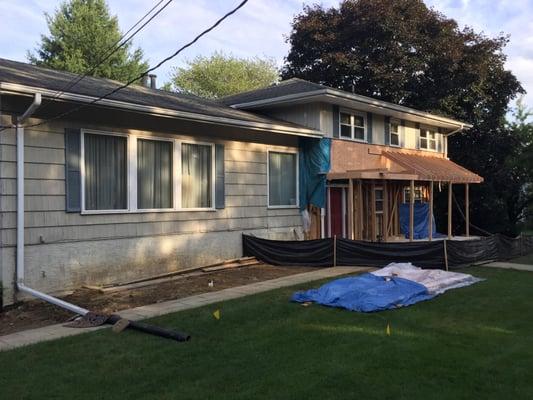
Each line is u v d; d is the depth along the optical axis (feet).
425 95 75.61
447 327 22.39
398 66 75.15
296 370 16.93
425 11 75.61
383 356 18.31
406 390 15.25
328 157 49.16
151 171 35.99
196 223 38.81
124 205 34.42
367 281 29.53
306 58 84.33
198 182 39.17
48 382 16.22
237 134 41.81
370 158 54.90
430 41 74.23
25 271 29.17
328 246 39.40
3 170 28.19
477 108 77.77
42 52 117.70
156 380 16.24
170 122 36.73
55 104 30.17
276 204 46.09
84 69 111.75
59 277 30.76
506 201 84.84
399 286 28.53
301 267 39.70
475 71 73.36
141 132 34.99
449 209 56.29
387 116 57.93
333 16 81.41
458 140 79.82
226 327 22.43
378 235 56.24
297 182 48.08
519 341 20.34
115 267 33.65
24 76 32.14
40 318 25.66
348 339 20.45
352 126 52.85
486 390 15.30
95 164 32.81
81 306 27.35
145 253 35.42
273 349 19.24
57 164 30.60
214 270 37.70
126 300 28.71
